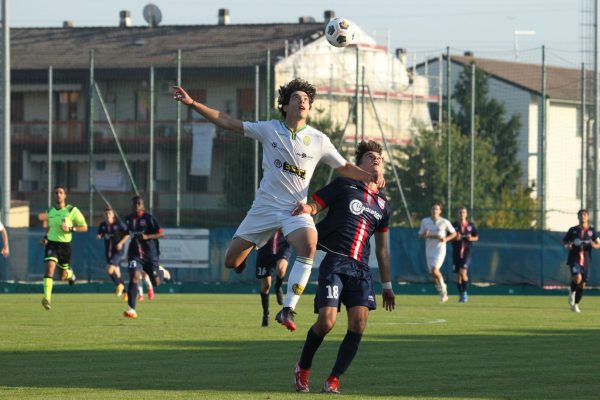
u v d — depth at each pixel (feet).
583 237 105.70
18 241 146.72
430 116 254.88
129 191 200.95
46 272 98.17
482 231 145.48
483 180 174.81
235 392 43.80
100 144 208.74
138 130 206.80
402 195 155.74
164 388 44.98
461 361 56.80
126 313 88.33
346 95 229.45
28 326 78.95
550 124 250.16
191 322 84.28
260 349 62.39
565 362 56.49
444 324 84.07
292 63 221.66
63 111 226.99
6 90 149.38
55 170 221.05
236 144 163.32
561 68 277.23
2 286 146.41
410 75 246.68
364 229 44.34
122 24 273.95
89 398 41.57
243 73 210.38
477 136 186.50
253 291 146.20
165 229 147.95
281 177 47.67
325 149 47.93
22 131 224.12
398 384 46.91
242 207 163.22
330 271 43.83
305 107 47.19
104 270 148.05
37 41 247.29
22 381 47.14
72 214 99.14
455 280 145.07
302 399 41.75
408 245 146.00
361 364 55.16
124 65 224.94
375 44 244.63
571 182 243.19
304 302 120.26
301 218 46.55
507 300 128.47
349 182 44.70
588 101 222.48
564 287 143.33
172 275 147.74
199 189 193.36
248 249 49.11
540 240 143.54
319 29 241.14
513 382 47.85
